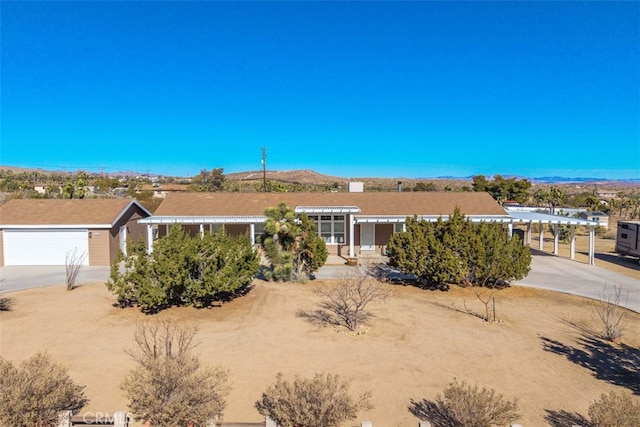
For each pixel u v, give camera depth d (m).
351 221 23.70
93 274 20.61
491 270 16.72
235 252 15.04
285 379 8.59
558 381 8.77
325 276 19.61
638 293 16.88
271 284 17.50
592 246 23.09
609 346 10.88
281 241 18.25
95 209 24.69
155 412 6.00
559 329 12.25
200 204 27.00
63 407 6.68
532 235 38.66
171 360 6.90
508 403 6.36
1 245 22.83
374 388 8.28
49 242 23.06
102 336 11.16
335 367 9.30
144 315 13.06
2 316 12.99
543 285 18.14
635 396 8.09
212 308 13.90
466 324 12.57
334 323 12.48
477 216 24.70
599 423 6.18
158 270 13.16
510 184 58.69
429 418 7.10
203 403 6.16
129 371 8.84
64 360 9.52
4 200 41.31
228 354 10.02
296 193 29.11
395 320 12.87
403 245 17.72
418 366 9.41
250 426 5.96
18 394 5.81
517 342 11.05
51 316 12.97
